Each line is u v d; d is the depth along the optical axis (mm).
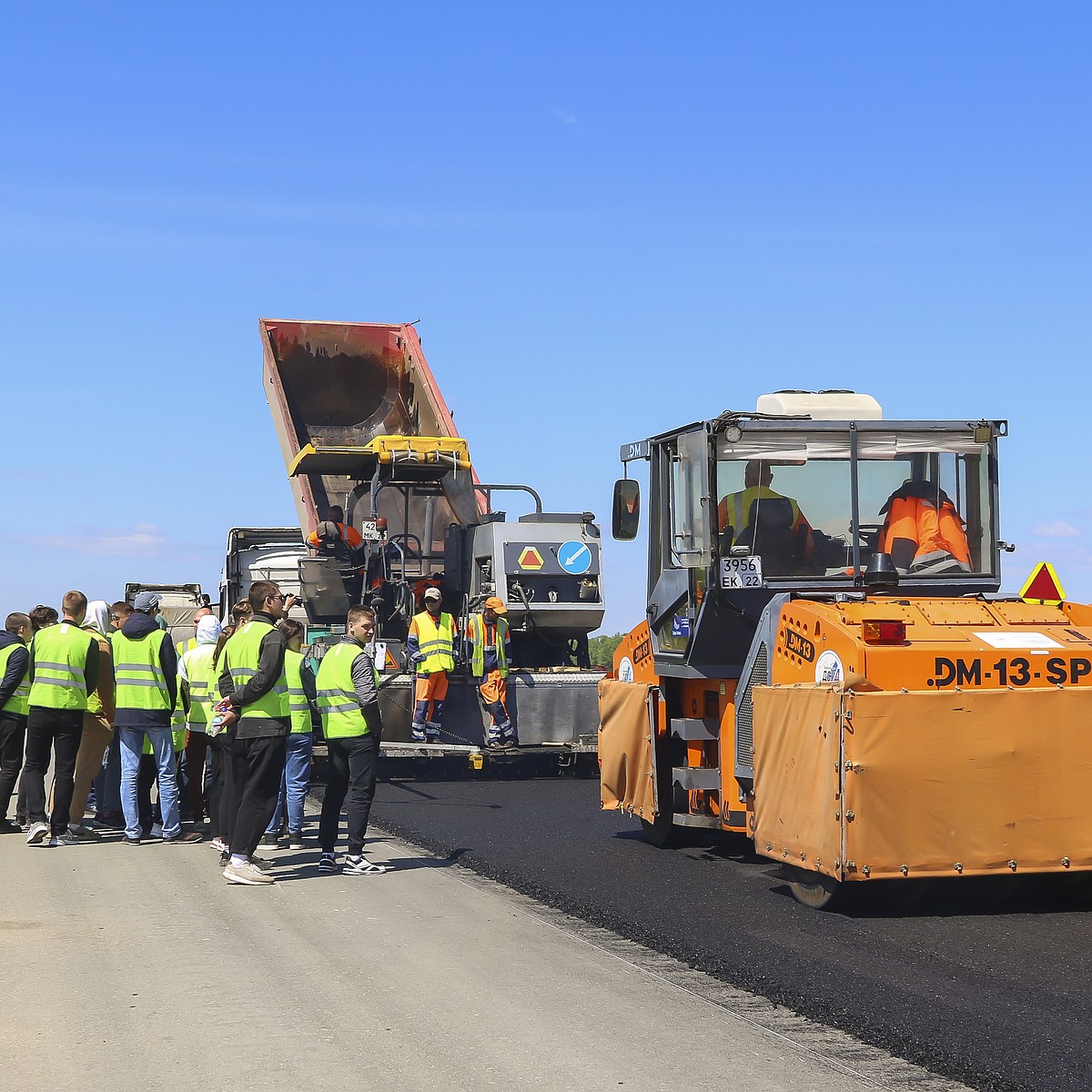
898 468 9609
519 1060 5305
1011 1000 6008
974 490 9680
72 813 11625
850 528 9523
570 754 16297
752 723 9094
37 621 12086
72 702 11062
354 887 9180
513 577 16203
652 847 10688
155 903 8602
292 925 7910
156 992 6359
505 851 10438
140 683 11109
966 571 9602
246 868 9305
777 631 8789
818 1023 5832
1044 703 7832
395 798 14188
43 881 9391
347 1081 5062
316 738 15688
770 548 9453
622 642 11477
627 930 7609
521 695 16125
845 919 7895
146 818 11812
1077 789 7859
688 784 9898
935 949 7090
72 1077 5121
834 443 9562
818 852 7828
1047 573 9094
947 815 7695
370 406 19625
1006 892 8367
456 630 16938
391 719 16000
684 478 9867
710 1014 5977
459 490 17469
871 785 7617
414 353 19094
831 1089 4961
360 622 9938
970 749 7734
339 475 17547
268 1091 4957
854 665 7820
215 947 7301
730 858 10172
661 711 10625
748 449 9477
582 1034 5664
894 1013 5781
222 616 21344
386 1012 6000
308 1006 6094
